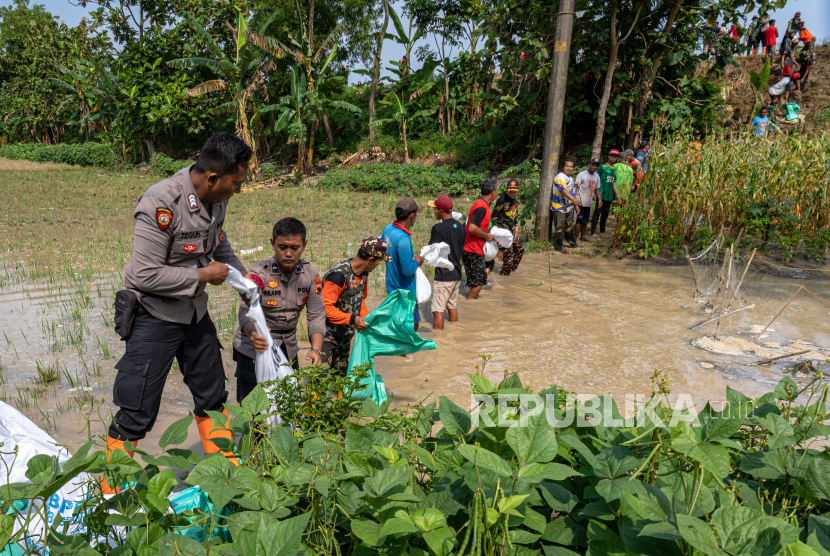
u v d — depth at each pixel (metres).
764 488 1.73
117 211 16.39
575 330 6.11
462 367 5.11
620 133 17.19
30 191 20.95
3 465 2.19
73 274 8.65
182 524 1.59
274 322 3.48
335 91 33.34
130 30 36.78
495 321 6.49
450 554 1.31
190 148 37.81
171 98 30.38
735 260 8.37
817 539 1.31
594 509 1.50
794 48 19.62
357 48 31.48
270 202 18.77
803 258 9.00
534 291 7.84
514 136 23.30
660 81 17.12
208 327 3.25
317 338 3.57
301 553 1.33
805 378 4.68
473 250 7.35
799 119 17.81
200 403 3.29
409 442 1.96
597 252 10.31
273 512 1.48
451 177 21.08
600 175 11.98
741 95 19.81
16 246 10.99
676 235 10.20
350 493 1.54
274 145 33.56
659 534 1.25
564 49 10.34
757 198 9.73
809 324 6.09
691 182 9.97
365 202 18.62
